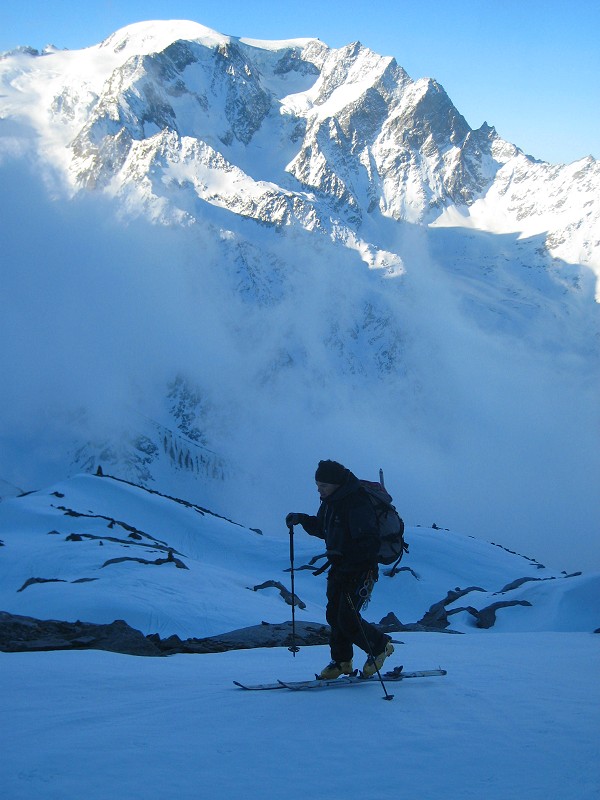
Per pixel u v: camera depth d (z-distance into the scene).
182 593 30.14
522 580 45.81
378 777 4.64
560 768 4.73
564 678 7.47
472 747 5.15
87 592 28.64
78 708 6.44
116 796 4.36
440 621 40.28
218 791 4.43
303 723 5.73
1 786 4.52
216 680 7.70
